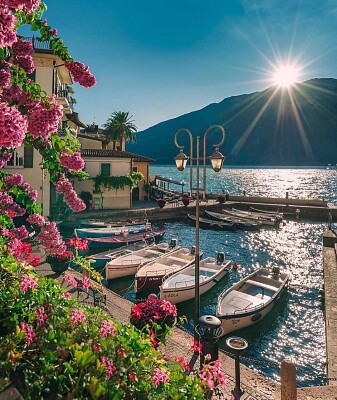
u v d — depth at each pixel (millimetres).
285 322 14711
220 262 19469
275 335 13609
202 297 16406
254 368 11352
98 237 25859
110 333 3846
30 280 4352
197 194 9695
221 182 130750
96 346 3449
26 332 3418
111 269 17656
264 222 38844
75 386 2863
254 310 12969
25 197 5086
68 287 12766
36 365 3166
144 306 6871
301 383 10664
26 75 4172
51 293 4422
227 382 7637
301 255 26875
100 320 4258
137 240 25625
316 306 16344
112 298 12633
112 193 37281
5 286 4211
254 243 30891
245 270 22453
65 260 13922
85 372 3035
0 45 2385
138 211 36562
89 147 45250
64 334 3451
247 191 94250
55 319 3768
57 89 26500
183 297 15016
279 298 15578
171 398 3344
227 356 8984
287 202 48906
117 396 2803
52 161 4211
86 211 35031
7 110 2248
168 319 6758
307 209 45094
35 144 4059
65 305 4305
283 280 16578
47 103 3502
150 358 3748
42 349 3281
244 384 7637
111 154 37188
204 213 41469
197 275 9453
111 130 51500
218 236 33500
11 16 2393
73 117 39469
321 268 23297
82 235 25750
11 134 2219
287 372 6312
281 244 30594
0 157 4660
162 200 39250
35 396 2785
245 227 36719
